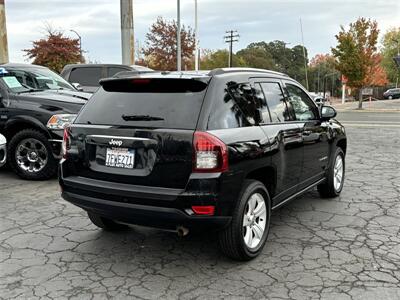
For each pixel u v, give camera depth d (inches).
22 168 283.6
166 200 139.2
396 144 465.1
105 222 186.4
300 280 145.0
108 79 164.9
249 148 151.7
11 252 170.1
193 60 1555.1
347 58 1300.4
